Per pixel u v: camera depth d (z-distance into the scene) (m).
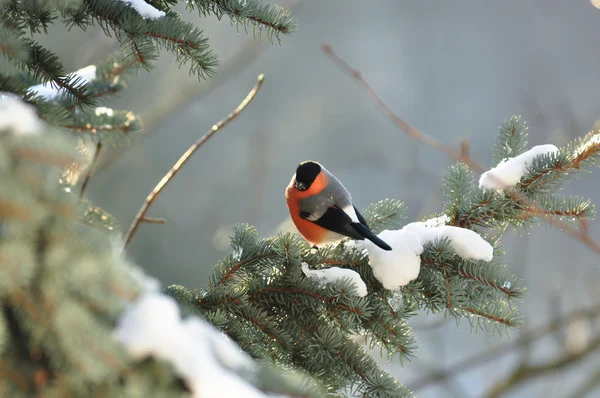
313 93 36.94
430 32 42.62
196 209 29.94
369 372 5.12
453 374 14.67
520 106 40.25
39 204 2.65
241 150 32.19
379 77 40.62
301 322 5.48
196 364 2.64
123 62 6.20
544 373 14.40
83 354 2.54
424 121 40.56
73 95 5.40
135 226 6.30
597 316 14.31
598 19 39.81
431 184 32.41
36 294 2.58
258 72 36.03
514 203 6.03
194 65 5.48
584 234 5.93
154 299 2.74
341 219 6.92
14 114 2.84
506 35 41.78
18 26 5.05
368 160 36.75
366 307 5.47
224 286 5.42
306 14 38.75
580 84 40.19
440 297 5.61
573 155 5.93
